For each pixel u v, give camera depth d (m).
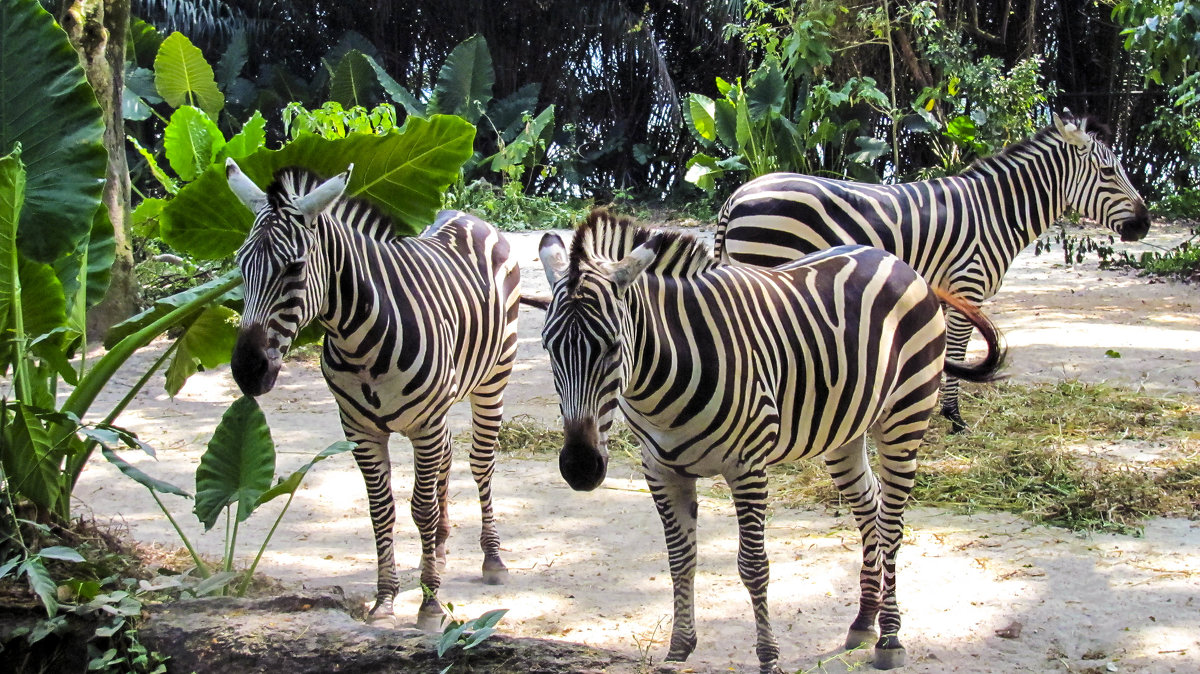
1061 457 5.57
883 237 6.10
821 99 16.44
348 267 3.62
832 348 3.42
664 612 4.02
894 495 3.66
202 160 9.66
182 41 13.54
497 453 6.33
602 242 3.13
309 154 4.26
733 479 3.21
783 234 5.93
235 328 4.55
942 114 16.75
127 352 3.97
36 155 3.91
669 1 21.39
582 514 5.25
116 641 3.23
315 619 3.23
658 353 3.04
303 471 3.54
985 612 3.93
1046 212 6.73
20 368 3.79
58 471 3.81
